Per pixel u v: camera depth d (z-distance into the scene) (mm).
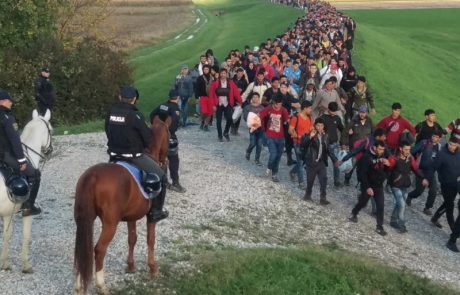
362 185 14156
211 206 13836
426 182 14711
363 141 14727
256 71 22297
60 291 8805
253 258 10312
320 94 17344
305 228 13688
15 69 24625
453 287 11922
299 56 24547
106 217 7992
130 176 8273
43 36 27875
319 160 15047
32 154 9391
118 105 8547
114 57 27328
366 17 78312
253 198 14836
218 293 9156
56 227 11414
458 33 67188
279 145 16125
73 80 25719
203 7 93188
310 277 10156
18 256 9891
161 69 42188
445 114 34719
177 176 14391
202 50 51031
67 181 14594
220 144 19812
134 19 69625
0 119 8578
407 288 10891
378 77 36344
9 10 27766
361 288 10367
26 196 8688
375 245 13469
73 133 21281
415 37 63344
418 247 13945
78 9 36594
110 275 9258
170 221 12344
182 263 9961
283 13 71125
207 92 21250
